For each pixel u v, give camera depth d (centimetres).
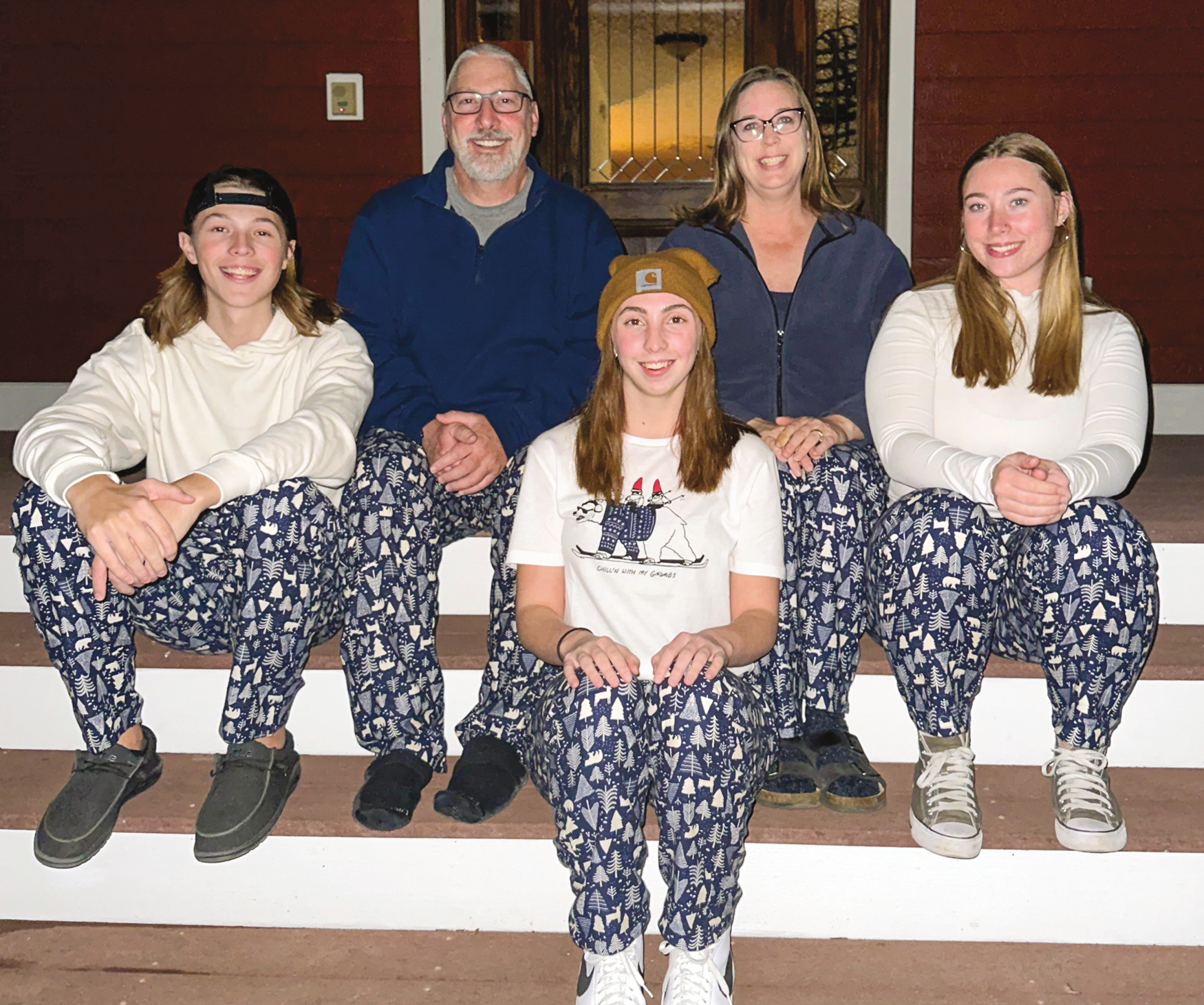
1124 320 216
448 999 190
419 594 209
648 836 202
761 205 247
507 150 241
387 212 248
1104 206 435
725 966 183
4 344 465
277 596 198
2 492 311
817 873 203
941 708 199
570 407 237
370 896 207
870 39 440
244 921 209
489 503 235
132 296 459
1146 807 207
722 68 448
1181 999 188
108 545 183
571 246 250
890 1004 187
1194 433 435
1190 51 425
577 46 448
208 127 450
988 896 201
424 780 210
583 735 167
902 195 441
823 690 214
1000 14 429
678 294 183
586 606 191
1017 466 189
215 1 443
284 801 207
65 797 203
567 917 206
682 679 167
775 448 214
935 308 219
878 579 200
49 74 449
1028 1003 187
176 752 232
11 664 233
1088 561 190
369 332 243
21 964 199
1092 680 195
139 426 215
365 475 208
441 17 441
